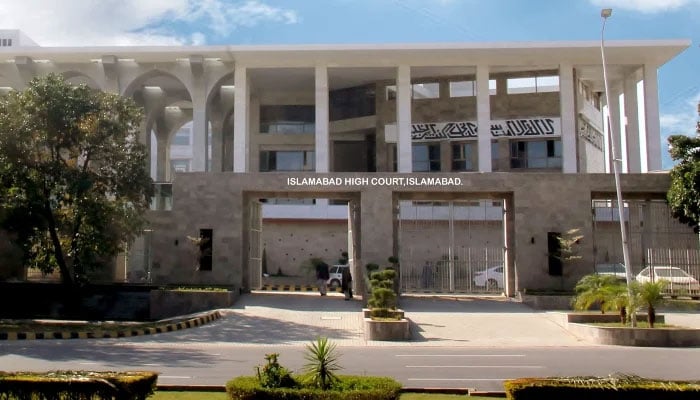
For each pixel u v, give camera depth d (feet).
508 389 27.53
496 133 151.23
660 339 66.39
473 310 91.45
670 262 98.22
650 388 26.94
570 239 101.91
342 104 160.86
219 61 133.59
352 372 45.57
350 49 127.54
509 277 105.50
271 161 164.66
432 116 153.48
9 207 87.81
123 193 93.20
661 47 126.62
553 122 148.97
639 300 69.77
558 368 48.78
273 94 159.33
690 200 95.81
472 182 104.12
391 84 154.71
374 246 103.19
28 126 85.76
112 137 92.27
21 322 79.87
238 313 86.79
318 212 158.51
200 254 104.32
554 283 101.91
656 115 132.46
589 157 157.07
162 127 169.78
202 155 132.57
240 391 27.61
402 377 43.60
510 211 106.63
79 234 90.38
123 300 97.71
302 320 82.79
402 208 147.02
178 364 48.73
